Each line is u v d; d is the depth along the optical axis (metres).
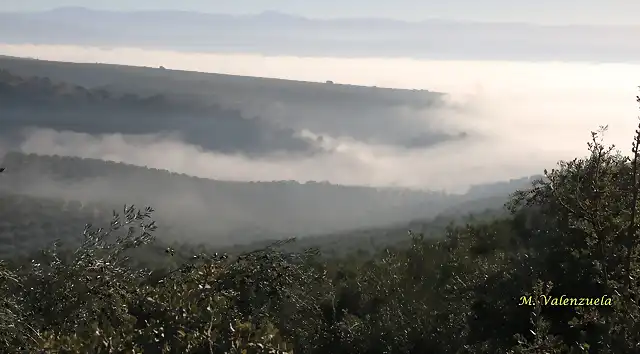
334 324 8.20
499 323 6.64
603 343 4.70
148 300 4.62
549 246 6.45
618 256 5.33
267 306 6.98
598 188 5.66
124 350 3.96
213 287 5.02
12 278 6.05
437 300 8.28
